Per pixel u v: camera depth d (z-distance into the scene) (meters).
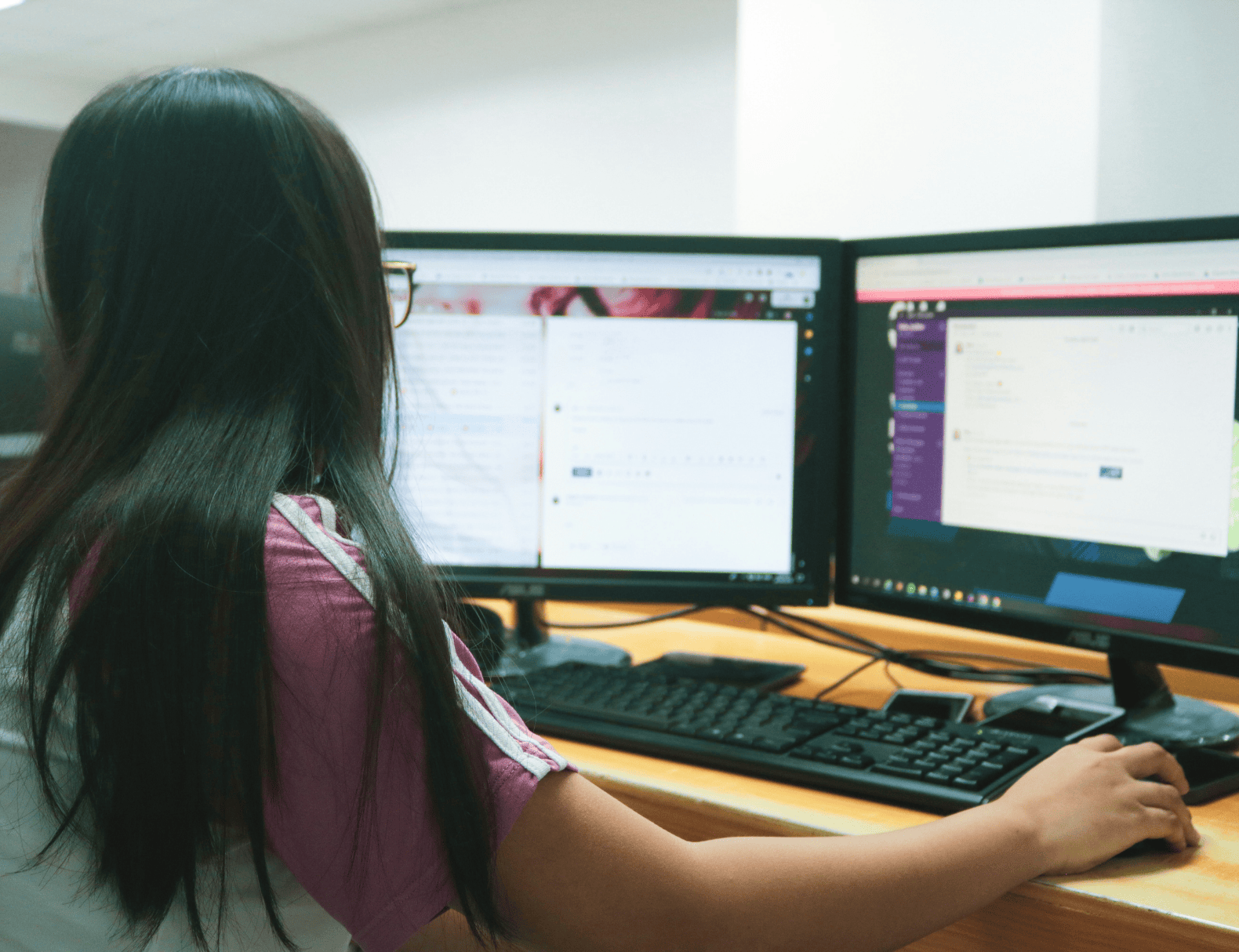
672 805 0.69
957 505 0.93
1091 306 0.84
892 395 0.97
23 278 1.03
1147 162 1.36
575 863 0.41
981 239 0.89
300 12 4.21
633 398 1.03
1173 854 0.59
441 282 1.04
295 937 0.45
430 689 0.40
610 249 1.02
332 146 0.49
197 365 0.44
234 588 0.39
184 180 0.45
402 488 0.84
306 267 0.46
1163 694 0.88
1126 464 0.82
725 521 1.03
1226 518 0.77
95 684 0.39
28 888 0.44
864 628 1.19
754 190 1.83
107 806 0.40
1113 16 1.38
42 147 1.09
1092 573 0.84
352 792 0.39
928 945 0.59
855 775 0.68
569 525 1.04
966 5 1.55
